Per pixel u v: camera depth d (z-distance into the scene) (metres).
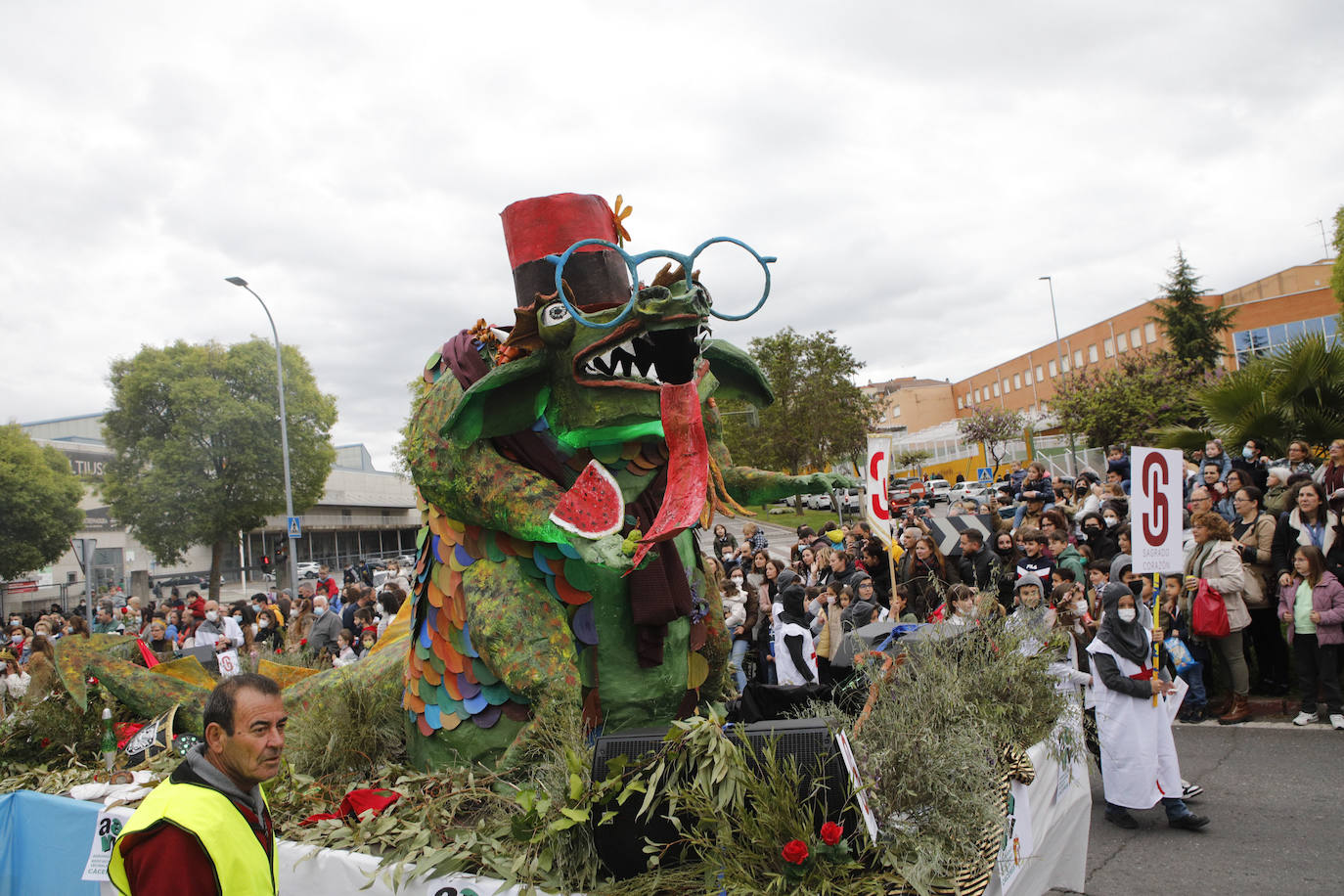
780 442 33.03
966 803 2.67
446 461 3.69
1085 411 25.19
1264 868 4.48
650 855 2.68
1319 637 6.60
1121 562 6.73
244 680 2.37
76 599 36.62
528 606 3.67
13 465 31.14
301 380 34.34
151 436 32.69
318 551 50.81
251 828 2.31
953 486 36.34
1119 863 4.74
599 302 3.68
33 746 5.61
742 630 8.76
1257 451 9.62
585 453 3.89
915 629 3.90
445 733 3.83
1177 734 7.00
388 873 2.99
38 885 4.36
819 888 2.40
